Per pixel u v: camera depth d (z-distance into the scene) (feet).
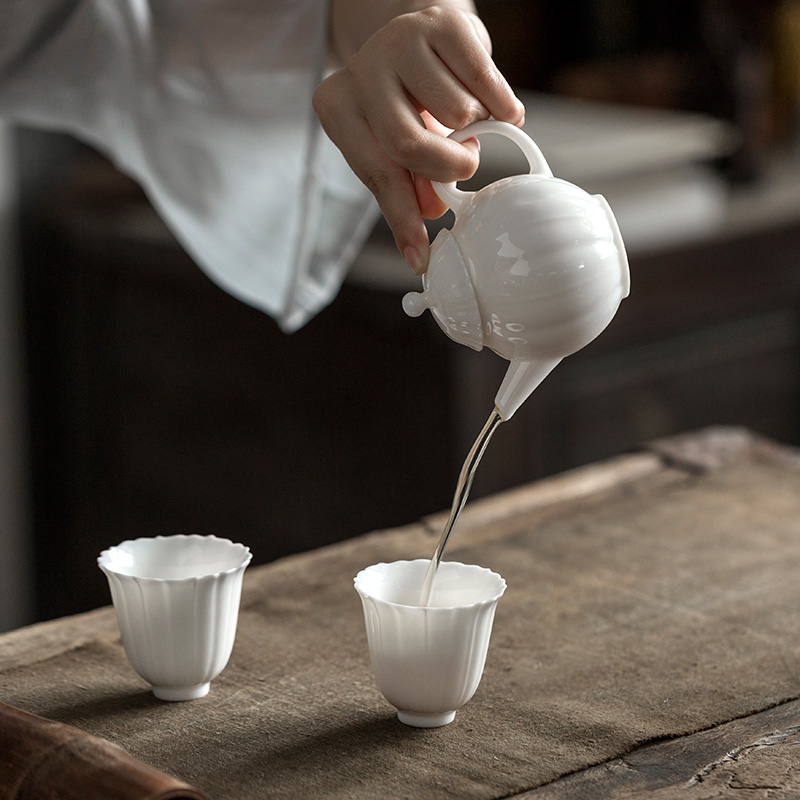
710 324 8.41
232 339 8.24
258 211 5.43
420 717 4.37
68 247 8.87
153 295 8.61
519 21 9.98
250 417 8.33
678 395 8.41
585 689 4.50
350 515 7.89
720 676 4.54
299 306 5.33
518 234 4.20
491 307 4.23
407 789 4.19
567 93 9.89
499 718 4.40
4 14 5.20
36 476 9.34
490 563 5.06
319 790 4.19
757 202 8.95
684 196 8.45
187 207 5.47
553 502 5.41
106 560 4.47
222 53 5.19
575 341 4.25
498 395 4.34
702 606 4.83
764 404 9.01
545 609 4.83
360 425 7.67
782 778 4.22
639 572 5.00
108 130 5.44
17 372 9.12
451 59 4.38
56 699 4.47
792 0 10.00
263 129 5.28
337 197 5.28
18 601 9.52
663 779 4.23
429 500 7.37
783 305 8.86
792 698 4.47
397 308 7.18
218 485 8.67
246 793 4.18
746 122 9.25
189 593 4.37
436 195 4.44
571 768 4.24
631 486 5.52
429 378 7.17
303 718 4.41
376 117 4.38
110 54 5.27
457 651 4.30
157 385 8.81
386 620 4.31
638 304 7.80
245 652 4.65
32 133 8.68
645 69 9.55
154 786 3.99
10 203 8.79
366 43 4.46
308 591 4.92
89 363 9.09
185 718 4.41
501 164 7.46
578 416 7.89
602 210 4.27
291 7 5.06
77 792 4.01
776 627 4.74
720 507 5.37
